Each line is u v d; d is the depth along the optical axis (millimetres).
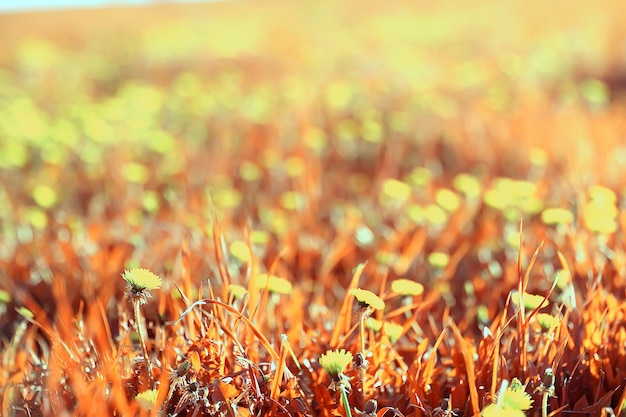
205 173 3426
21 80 7645
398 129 4129
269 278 1685
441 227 2367
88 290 1910
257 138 4094
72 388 1556
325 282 2053
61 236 2377
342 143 4043
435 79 5984
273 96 5559
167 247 2141
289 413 1519
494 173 3314
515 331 1684
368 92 5508
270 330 1741
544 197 2609
